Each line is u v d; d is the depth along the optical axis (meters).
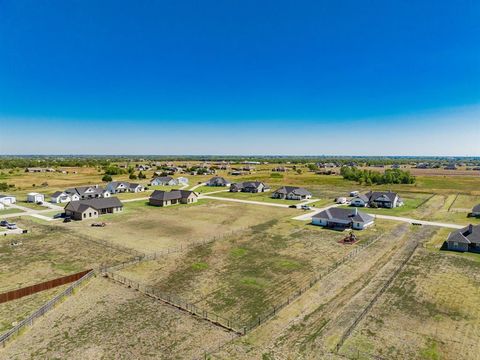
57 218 71.50
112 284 37.69
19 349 25.84
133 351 25.64
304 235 58.03
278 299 34.00
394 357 24.42
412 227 63.72
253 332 28.00
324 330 28.12
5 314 31.16
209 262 44.69
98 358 24.88
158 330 28.45
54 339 27.17
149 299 34.12
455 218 71.56
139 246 51.69
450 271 40.72
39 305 32.91
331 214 66.50
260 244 52.75
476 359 24.14
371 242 53.22
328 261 44.78
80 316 30.77
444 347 25.64
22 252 48.50
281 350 25.39
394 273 40.31
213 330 28.45
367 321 29.47
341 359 24.19
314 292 35.44
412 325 28.78
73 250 49.53
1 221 65.69
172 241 54.50
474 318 29.89
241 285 37.44
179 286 37.25
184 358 24.77
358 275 40.28
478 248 48.62
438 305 32.28
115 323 29.56
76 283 36.50
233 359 24.41
